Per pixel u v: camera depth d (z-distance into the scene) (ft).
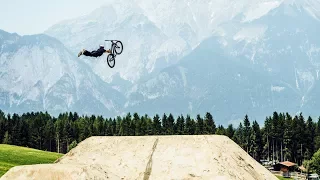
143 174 196.54
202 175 190.90
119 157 205.67
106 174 190.39
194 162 196.65
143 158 203.00
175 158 200.13
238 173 193.36
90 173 184.03
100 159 206.39
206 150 200.34
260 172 203.00
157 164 199.41
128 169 199.72
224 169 192.44
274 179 201.46
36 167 184.65
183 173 193.06
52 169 183.32
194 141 206.39
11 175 184.14
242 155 208.03
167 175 194.18
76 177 180.45
